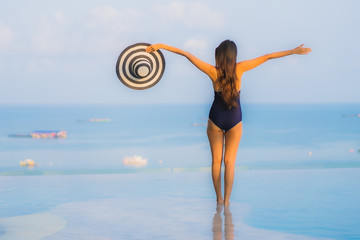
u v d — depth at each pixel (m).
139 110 180.12
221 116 6.17
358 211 6.00
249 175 9.45
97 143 92.25
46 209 6.22
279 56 6.14
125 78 6.71
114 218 5.64
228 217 5.66
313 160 71.00
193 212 5.95
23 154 83.00
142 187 8.05
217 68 6.10
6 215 5.85
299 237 4.76
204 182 8.61
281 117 138.50
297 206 6.32
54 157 80.25
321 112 168.00
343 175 9.36
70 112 171.00
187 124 122.00
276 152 78.50
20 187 8.09
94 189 7.84
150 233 4.93
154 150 84.88
